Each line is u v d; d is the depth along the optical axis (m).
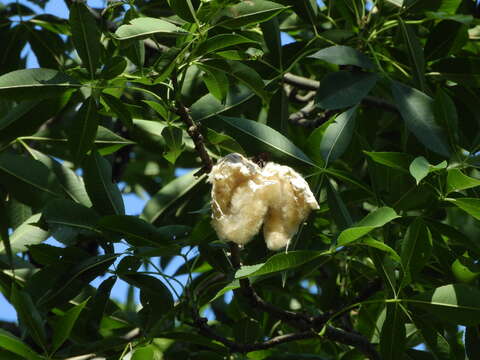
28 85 2.09
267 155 2.10
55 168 2.26
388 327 2.11
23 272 2.29
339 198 2.13
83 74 2.09
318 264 2.30
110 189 2.18
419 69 2.28
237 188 1.98
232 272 2.06
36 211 2.23
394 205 2.14
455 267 2.13
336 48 2.21
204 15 2.05
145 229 2.12
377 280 2.20
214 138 2.13
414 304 2.08
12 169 2.23
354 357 2.31
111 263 2.14
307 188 1.98
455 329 2.16
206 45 2.04
